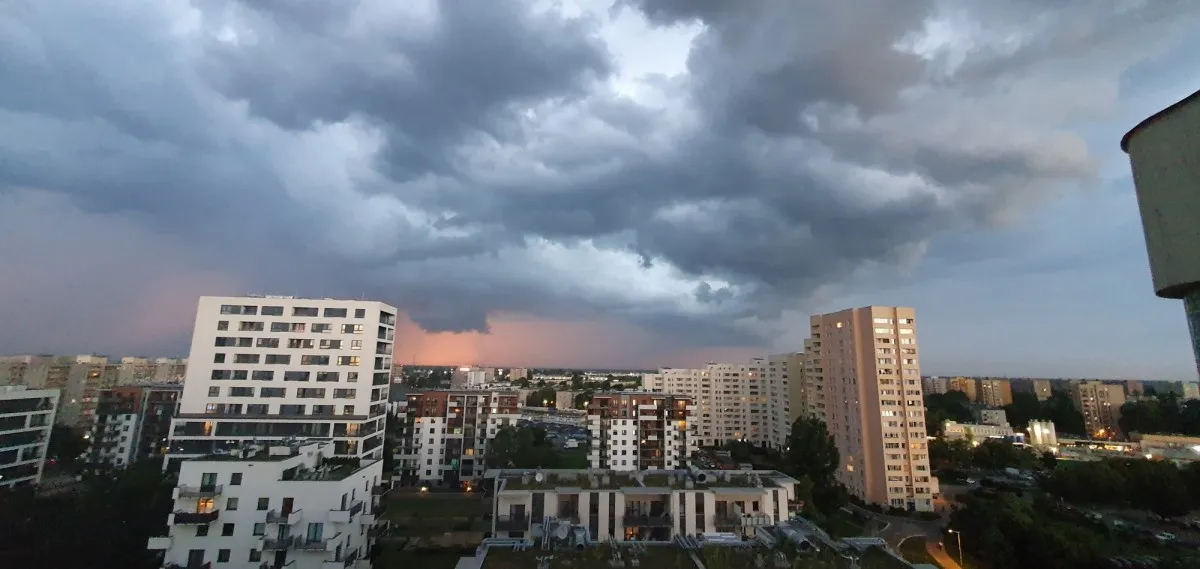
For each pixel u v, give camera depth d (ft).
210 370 334.24
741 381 632.38
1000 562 248.32
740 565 118.83
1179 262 53.42
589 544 131.64
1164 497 319.88
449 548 262.88
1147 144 58.44
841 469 411.75
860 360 394.93
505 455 395.75
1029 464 473.26
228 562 190.80
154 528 231.71
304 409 338.95
